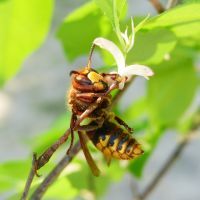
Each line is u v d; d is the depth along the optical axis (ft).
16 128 2.71
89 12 0.95
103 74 0.77
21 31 1.06
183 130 1.19
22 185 1.01
